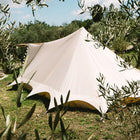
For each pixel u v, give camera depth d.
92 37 1.19
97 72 6.05
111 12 1.04
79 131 4.42
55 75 6.63
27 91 8.02
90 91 5.73
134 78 6.09
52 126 0.49
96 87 5.72
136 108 1.23
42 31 22.25
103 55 6.76
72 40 7.54
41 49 9.02
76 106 6.00
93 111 5.78
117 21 1.06
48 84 6.60
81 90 5.80
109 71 6.11
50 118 0.49
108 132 4.35
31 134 4.04
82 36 7.41
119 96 1.26
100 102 5.43
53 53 7.90
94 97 5.57
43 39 22.28
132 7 0.92
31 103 6.73
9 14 0.95
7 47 0.99
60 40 8.68
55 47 8.28
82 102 5.88
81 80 5.98
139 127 1.13
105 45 1.17
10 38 1.04
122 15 1.05
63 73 6.40
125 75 6.10
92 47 6.92
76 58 6.56
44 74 7.16
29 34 18.91
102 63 6.39
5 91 8.59
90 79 5.93
